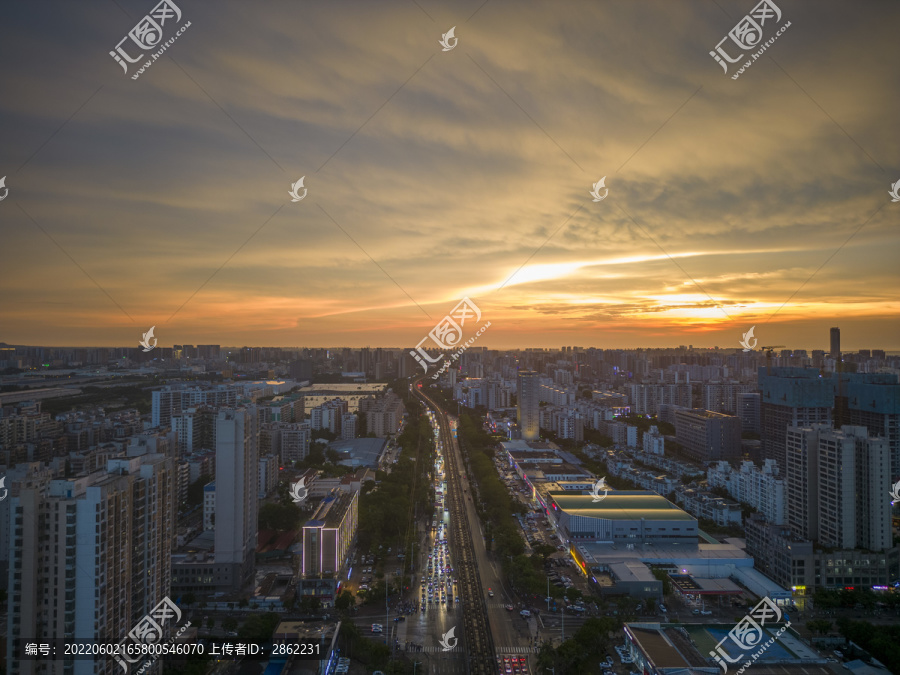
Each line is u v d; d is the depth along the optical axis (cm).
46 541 18638
